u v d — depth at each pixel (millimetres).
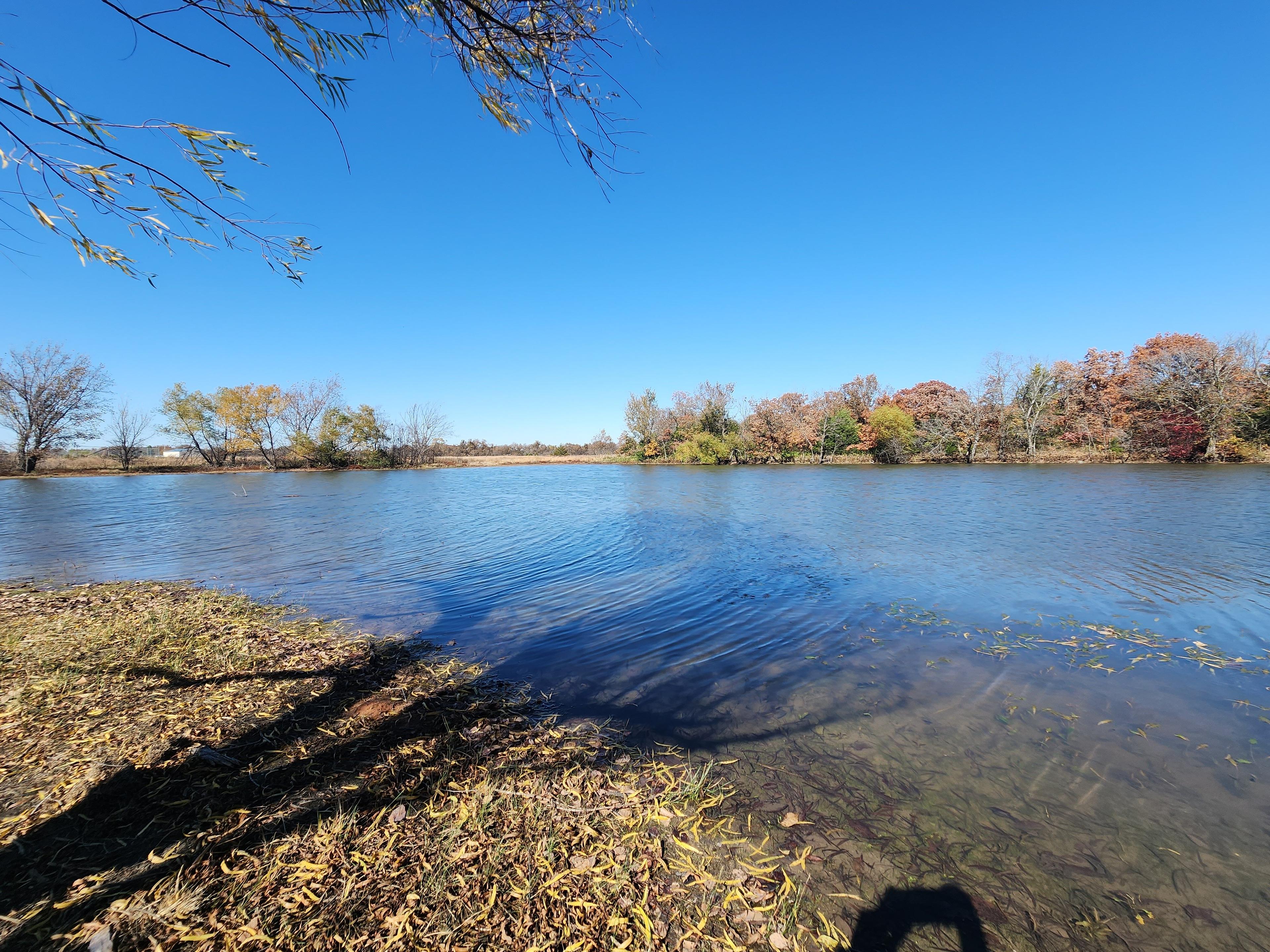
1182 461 35500
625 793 3246
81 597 7852
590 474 40875
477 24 2840
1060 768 3613
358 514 18094
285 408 49312
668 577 8984
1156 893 2588
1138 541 11141
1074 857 2814
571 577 9133
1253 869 2736
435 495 24953
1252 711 4402
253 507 20422
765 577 8867
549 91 3064
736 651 5820
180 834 2686
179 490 28734
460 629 6598
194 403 48062
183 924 2154
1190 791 3373
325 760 3496
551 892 2422
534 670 5328
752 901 2451
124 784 3035
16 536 14117
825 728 4160
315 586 8734
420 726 4062
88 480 36906
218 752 3498
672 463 55188
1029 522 13859
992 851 2850
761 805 3197
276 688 4676
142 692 4383
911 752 3820
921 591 8008
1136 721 4258
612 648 5953
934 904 2496
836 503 18875
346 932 2158
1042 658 5527
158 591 8367
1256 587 7871
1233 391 33062
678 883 2537
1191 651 5656
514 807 3053
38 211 2135
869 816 3115
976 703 4574
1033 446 41312
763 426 49438
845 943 2266
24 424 39125
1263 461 32500
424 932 2172
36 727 3703
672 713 4406
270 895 2326
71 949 2021
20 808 2814
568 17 2918
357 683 4902
